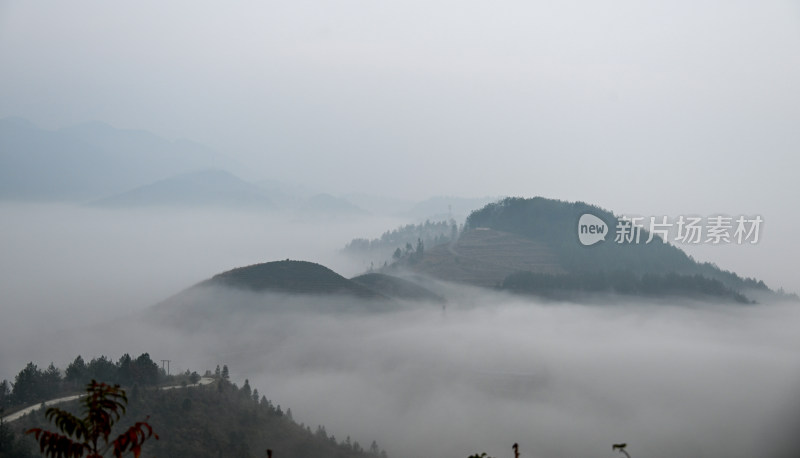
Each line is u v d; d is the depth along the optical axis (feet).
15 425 245.24
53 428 244.63
